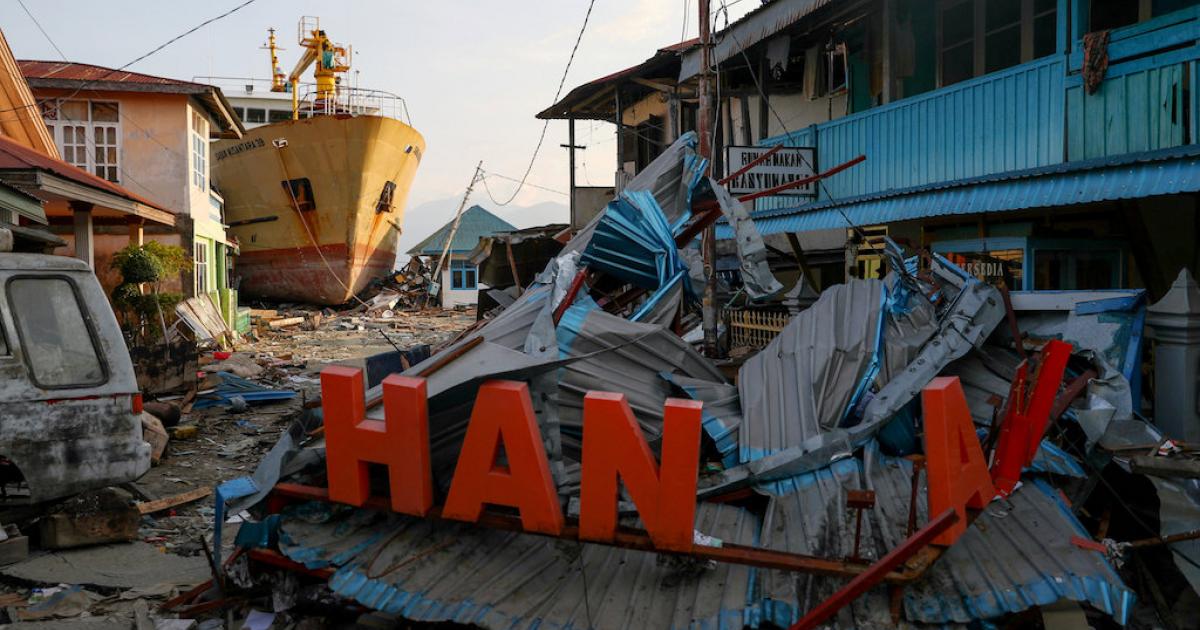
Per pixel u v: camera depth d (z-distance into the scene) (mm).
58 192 11164
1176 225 8188
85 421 6312
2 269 6098
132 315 16312
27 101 15961
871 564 3760
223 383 14109
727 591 3943
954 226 10695
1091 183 7484
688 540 3877
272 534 4957
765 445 5324
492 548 4535
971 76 10141
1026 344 6676
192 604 5184
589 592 4121
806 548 4141
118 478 6477
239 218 37125
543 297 6387
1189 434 5910
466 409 4723
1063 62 8203
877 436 5340
